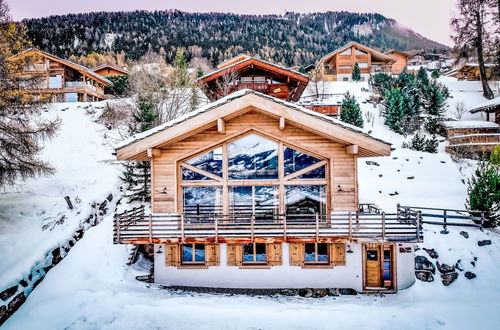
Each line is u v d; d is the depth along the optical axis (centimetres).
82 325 1034
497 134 2639
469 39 3956
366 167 2300
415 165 2305
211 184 1295
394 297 1205
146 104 2361
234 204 1293
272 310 1110
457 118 3450
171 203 1280
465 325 1044
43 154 2405
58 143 2617
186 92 2988
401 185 2080
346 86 4547
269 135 1277
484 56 4109
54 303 1154
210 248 1270
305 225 1229
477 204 1583
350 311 1110
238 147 1299
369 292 1238
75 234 1517
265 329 1012
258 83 2581
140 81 2939
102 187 1920
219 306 1127
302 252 1249
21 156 1516
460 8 3959
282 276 1252
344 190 1254
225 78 2503
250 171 1297
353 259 1240
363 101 3797
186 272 1273
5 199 1675
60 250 1409
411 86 3659
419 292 1234
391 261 1258
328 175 1276
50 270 1334
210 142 1284
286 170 1287
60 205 1655
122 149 1227
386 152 1191
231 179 1297
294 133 1276
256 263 1267
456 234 1516
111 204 1862
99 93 4234
